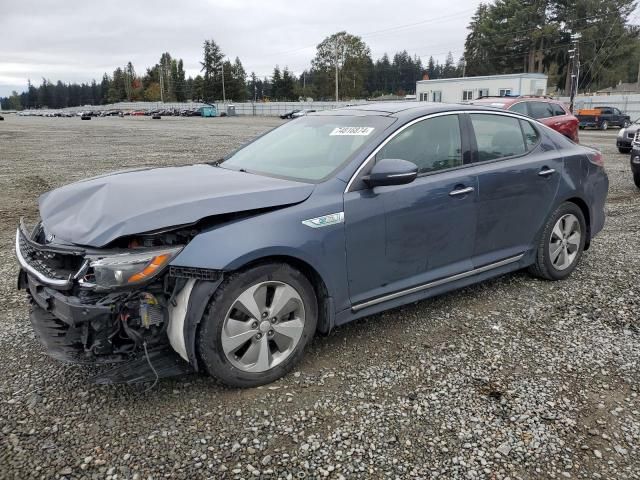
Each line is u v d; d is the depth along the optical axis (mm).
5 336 3777
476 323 4020
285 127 4582
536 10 69000
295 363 3273
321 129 4117
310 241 3154
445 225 3875
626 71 73188
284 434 2719
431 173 3848
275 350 3217
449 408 2945
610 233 6703
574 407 2955
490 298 4500
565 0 67688
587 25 67375
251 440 2670
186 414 2871
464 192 3945
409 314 4180
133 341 2857
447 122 4051
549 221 4676
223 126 43344
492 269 4328
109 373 2834
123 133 32844
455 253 4020
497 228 4273
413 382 3207
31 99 191625
